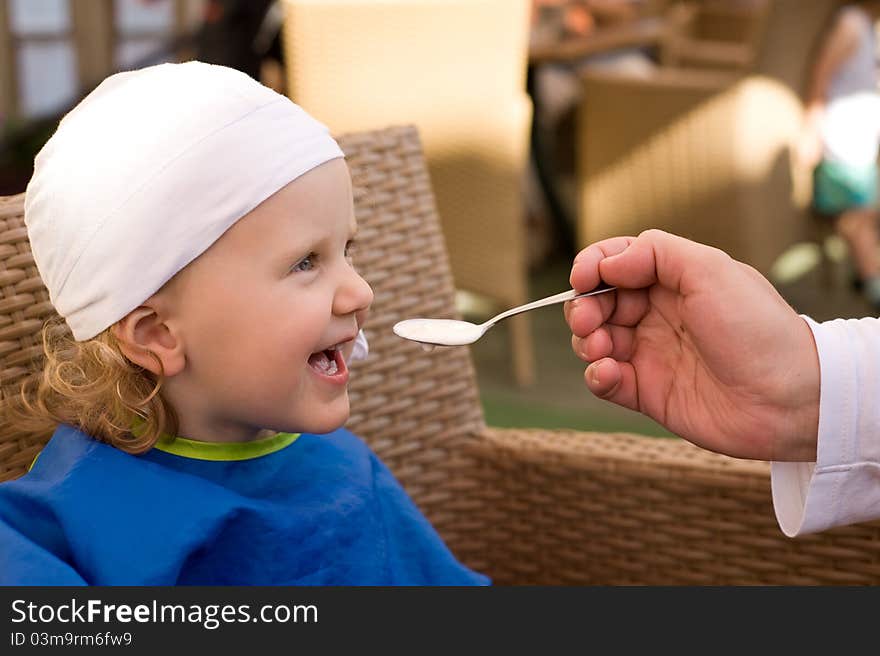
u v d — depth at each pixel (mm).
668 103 3574
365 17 2777
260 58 3496
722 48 4590
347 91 2814
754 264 3562
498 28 2965
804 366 989
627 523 1354
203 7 3693
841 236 3807
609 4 4410
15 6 3896
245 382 969
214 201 928
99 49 4012
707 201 3566
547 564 1418
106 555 938
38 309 1129
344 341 998
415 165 1467
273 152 947
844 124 3646
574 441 1407
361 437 1392
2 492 968
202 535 973
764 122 3498
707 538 1313
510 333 3279
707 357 1002
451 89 2945
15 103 3893
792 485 1076
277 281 954
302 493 1088
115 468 981
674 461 1316
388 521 1189
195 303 947
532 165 4301
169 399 1010
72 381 1039
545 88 4715
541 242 4410
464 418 1453
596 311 1047
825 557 1263
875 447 1003
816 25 3605
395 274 1429
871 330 1007
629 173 3721
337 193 985
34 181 977
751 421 1016
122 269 930
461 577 1212
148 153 928
